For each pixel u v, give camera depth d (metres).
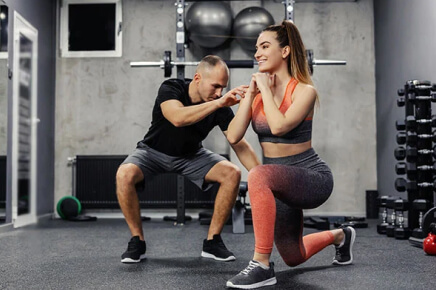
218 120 2.12
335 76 4.79
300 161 1.60
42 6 4.57
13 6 3.86
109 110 4.85
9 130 3.77
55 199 4.82
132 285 1.62
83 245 2.70
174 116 1.91
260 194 1.50
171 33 4.87
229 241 2.86
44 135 4.59
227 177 2.12
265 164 1.62
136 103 4.84
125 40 4.88
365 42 4.81
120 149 4.83
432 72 3.33
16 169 3.91
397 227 3.04
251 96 1.60
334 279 1.69
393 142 4.23
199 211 4.69
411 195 3.00
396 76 4.12
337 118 4.76
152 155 2.15
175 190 4.63
